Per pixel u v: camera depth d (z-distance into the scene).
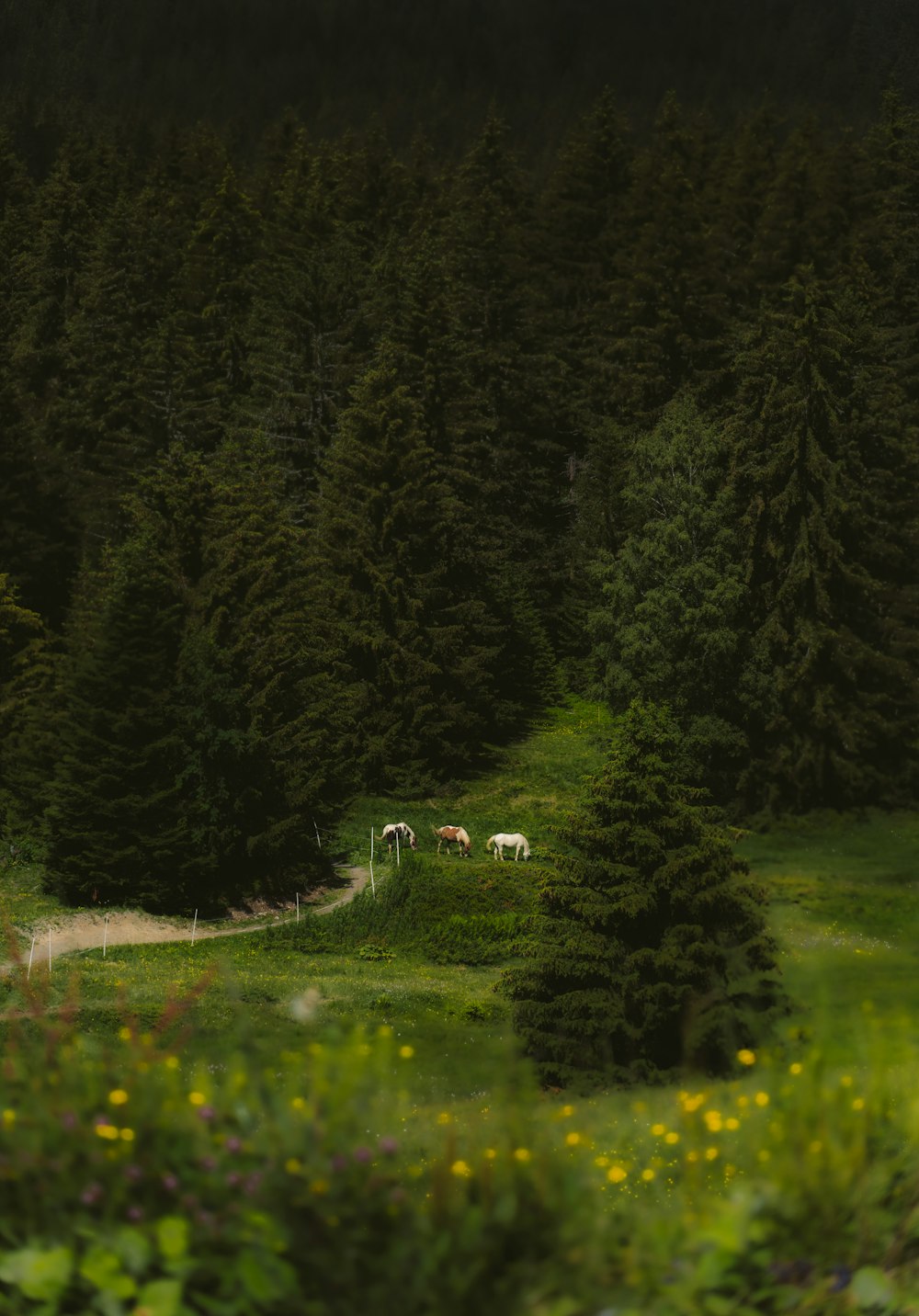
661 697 66.69
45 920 50.50
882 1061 5.88
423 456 74.88
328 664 71.00
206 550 62.47
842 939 40.34
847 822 64.69
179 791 55.34
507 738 79.12
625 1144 7.43
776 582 68.44
